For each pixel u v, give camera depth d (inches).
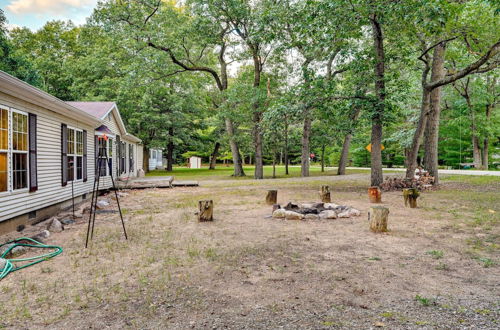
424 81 471.2
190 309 109.1
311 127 922.1
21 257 173.5
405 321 98.0
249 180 751.7
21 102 247.0
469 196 388.2
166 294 122.1
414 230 224.1
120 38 682.8
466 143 1050.1
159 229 236.4
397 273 141.6
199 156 1891.0
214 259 163.6
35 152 267.9
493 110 945.5
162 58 682.2
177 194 470.3
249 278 137.4
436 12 317.4
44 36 1048.8
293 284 130.0
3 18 639.1
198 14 700.0
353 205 336.5
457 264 153.0
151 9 692.1
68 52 1083.3
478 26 356.8
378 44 449.1
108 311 109.0
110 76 918.4
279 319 100.7
